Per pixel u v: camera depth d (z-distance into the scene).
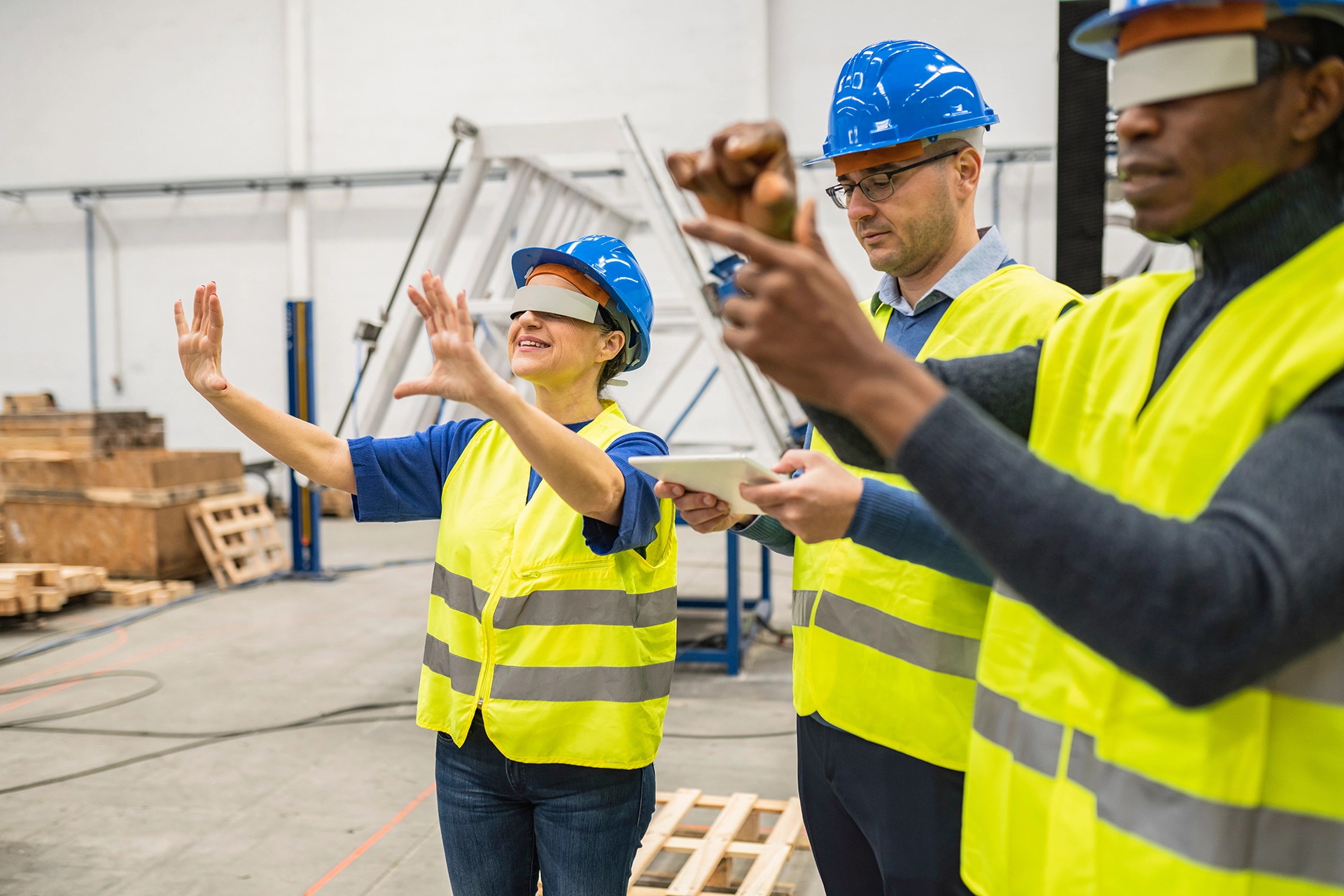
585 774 1.51
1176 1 0.70
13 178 11.64
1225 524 0.60
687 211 4.69
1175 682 0.59
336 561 8.29
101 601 6.53
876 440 0.65
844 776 1.46
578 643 1.51
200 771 3.73
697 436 10.39
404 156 10.84
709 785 3.52
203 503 7.14
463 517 1.61
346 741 4.05
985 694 1.00
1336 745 0.73
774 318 0.61
